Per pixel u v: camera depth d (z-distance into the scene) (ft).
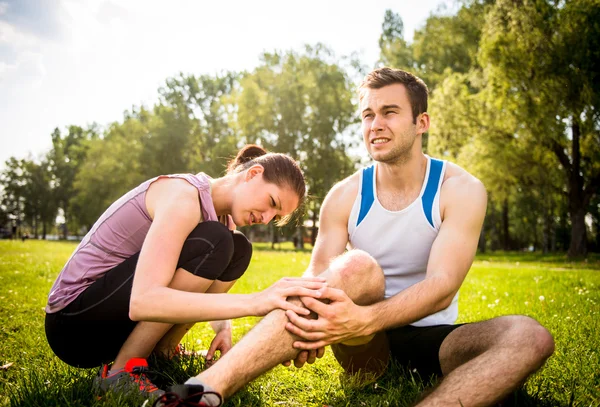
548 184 74.43
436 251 7.23
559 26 64.08
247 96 120.57
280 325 5.91
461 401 5.30
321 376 8.12
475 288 21.75
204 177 7.30
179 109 155.53
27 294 16.84
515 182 74.69
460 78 77.87
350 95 121.90
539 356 5.60
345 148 121.29
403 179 7.83
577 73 61.77
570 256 74.23
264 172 7.28
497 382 5.41
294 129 118.93
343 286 6.50
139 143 149.07
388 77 7.66
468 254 7.23
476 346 6.18
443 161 7.96
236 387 5.66
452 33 91.66
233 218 7.48
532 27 64.34
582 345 9.46
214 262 6.69
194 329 11.85
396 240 7.79
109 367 7.41
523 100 63.87
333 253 8.15
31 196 221.87
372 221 7.95
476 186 7.60
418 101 7.70
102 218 7.22
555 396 6.75
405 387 7.13
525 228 150.71
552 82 62.18
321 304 5.99
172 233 6.40
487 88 69.36
